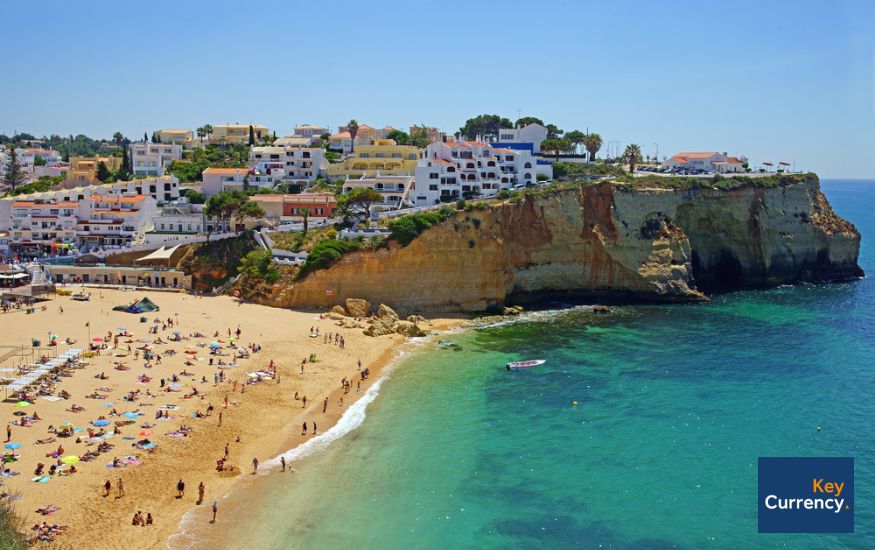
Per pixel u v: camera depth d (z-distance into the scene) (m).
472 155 158.00
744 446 70.44
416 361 95.38
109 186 151.50
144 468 59.91
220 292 117.50
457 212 122.00
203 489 57.69
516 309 124.56
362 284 114.94
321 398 80.25
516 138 198.50
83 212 138.12
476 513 57.91
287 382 83.50
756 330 113.25
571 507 59.25
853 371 92.94
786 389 86.06
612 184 135.50
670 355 99.62
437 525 55.94
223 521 54.59
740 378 90.00
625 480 63.78
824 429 74.44
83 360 81.38
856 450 69.62
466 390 84.75
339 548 52.47
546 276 131.62
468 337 107.94
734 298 139.12
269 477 61.94
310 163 168.00
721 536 55.47
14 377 73.81
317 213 136.50
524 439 71.50
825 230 155.75
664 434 73.12
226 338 95.62
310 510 57.16
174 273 119.56
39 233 137.12
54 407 68.56
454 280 120.19
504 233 125.50
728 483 63.38
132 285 119.81
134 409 70.44
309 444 68.81
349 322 107.06
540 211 129.75
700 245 148.50
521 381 88.19
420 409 78.56
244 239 122.44
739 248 149.50
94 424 65.69
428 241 118.12
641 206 136.38
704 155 197.75
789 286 151.25
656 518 57.81
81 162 194.88
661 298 134.12
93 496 54.88
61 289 111.44
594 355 99.44
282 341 97.25
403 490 61.00
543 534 55.28
